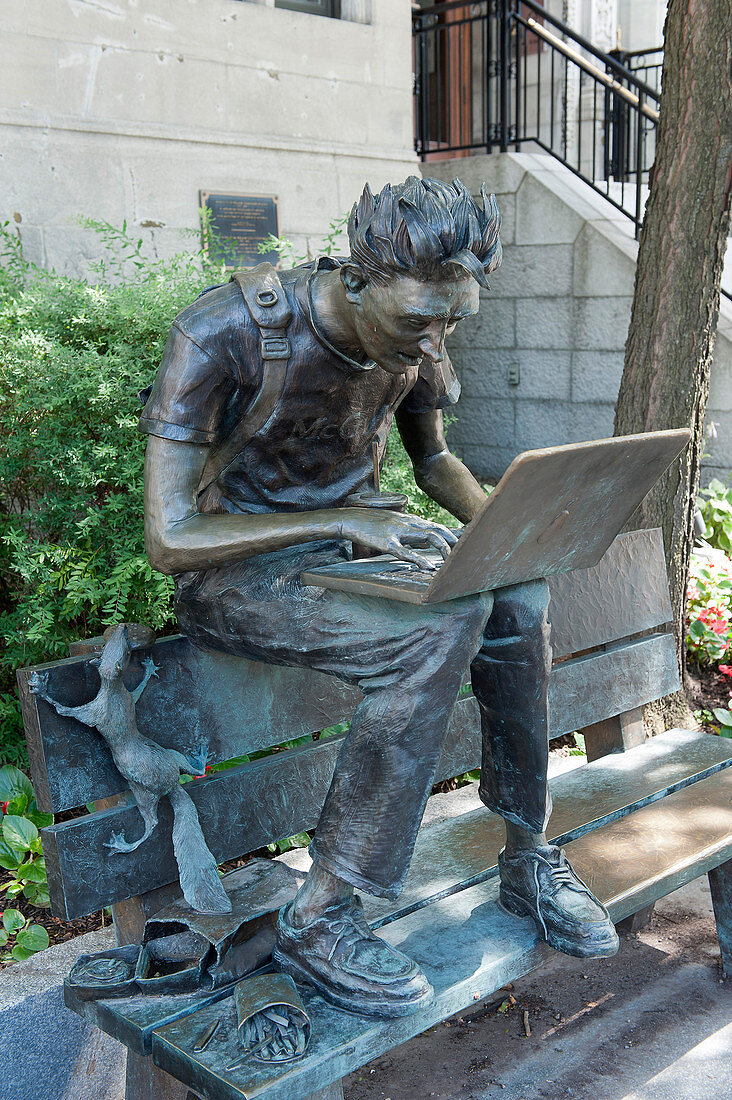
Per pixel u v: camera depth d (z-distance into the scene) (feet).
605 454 5.29
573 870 6.70
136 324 11.30
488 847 7.45
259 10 17.85
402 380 6.44
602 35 32.35
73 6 15.55
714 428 19.56
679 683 10.12
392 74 20.10
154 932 5.93
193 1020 5.33
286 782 6.91
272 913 5.86
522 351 23.26
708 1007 7.86
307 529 5.48
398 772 5.30
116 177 16.33
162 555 5.66
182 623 6.51
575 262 21.88
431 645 5.28
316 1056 4.99
